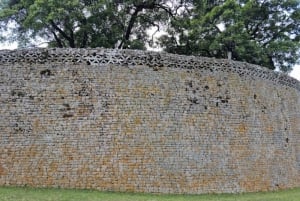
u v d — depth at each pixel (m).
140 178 21.11
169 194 21.08
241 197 21.25
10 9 35.53
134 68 22.62
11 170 20.89
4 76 22.25
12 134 21.44
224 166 22.77
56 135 21.39
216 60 24.17
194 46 37.34
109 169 21.02
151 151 21.62
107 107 21.91
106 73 22.38
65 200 17.73
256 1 38.44
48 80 22.14
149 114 22.14
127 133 21.64
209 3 38.81
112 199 18.53
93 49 22.56
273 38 39.78
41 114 21.69
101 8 34.19
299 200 20.92
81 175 20.84
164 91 22.64
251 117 24.53
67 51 22.47
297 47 37.78
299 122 28.81
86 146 21.28
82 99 21.92
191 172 21.94
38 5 31.95
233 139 23.47
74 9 32.94
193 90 23.17
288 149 26.56
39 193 19.00
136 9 37.25
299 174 27.03
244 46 34.69
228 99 23.95
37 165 20.94
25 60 22.42
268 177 24.34
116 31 35.50
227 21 35.28
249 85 25.06
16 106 21.80
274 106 26.36
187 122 22.58
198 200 19.73
